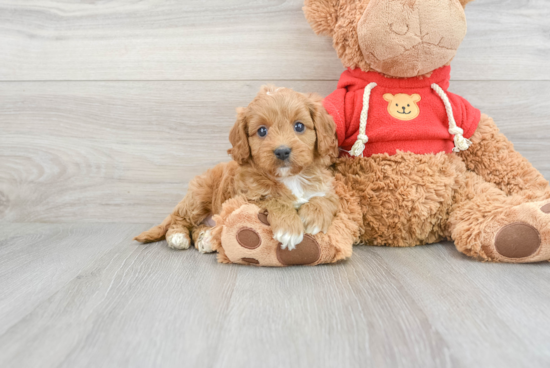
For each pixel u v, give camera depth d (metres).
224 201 1.82
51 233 2.19
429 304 1.22
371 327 1.09
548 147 2.24
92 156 2.38
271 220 1.52
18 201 2.44
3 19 2.29
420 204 1.73
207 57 2.27
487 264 1.56
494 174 1.88
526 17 2.15
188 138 2.33
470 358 0.94
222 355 0.98
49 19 2.28
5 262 1.71
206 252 1.84
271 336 1.06
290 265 1.61
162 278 1.50
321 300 1.26
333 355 0.97
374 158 1.80
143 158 2.36
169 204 2.39
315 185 1.67
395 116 1.80
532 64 2.18
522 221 1.50
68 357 0.99
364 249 1.83
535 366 0.91
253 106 1.64
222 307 1.24
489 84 2.20
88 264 1.68
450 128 1.82
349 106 1.87
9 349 1.03
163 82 2.29
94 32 2.28
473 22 2.16
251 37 2.24
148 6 2.24
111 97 2.32
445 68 1.91
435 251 1.75
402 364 0.93
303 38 2.22
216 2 2.22
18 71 2.33
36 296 1.35
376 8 1.67
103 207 2.42
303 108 1.61
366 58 1.80
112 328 1.12
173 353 1.00
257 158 1.61
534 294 1.27
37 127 2.37
